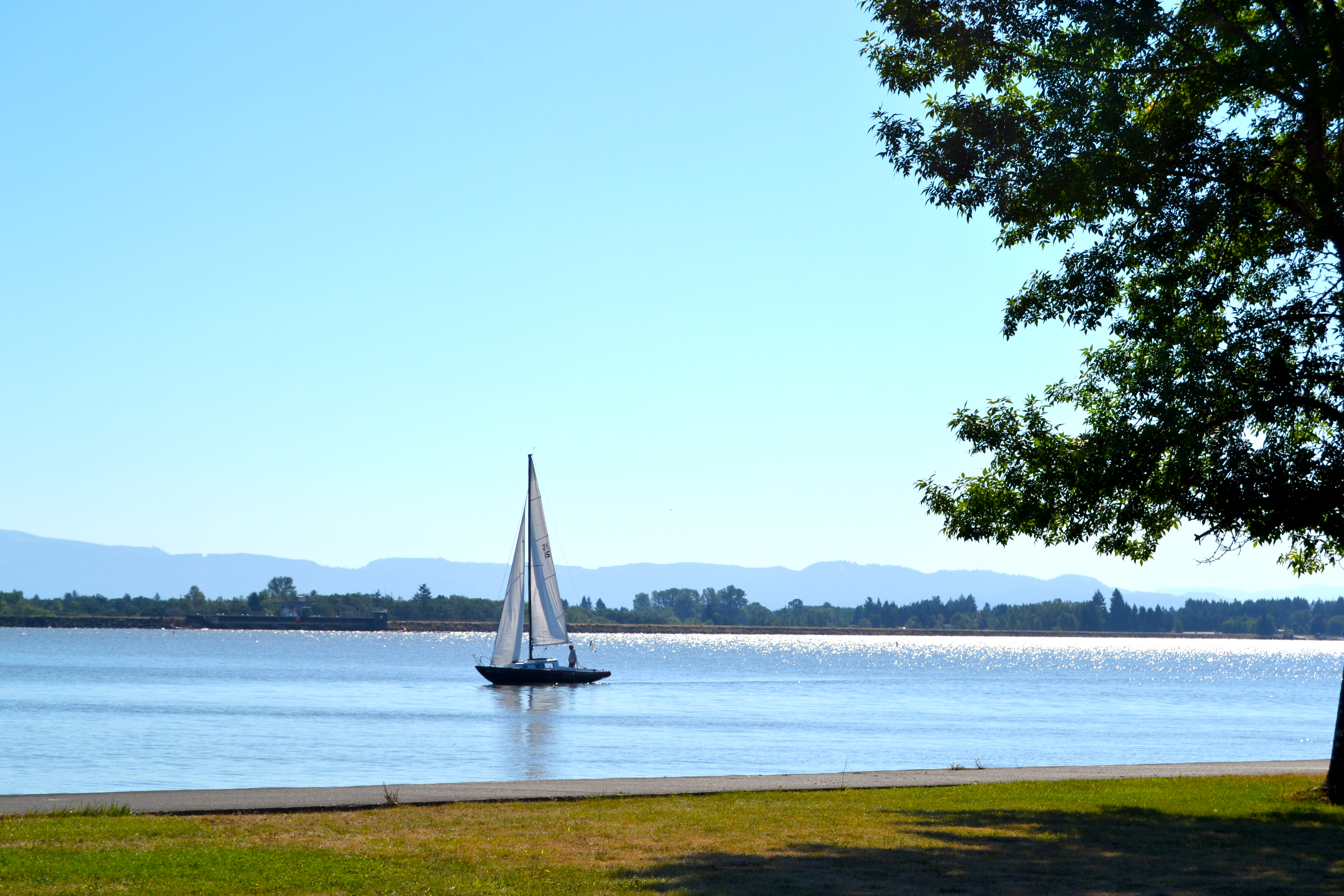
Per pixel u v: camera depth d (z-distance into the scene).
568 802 22.02
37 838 16.30
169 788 36.06
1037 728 63.62
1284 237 20.95
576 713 71.81
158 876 13.72
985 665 191.62
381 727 59.66
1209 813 20.38
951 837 17.50
